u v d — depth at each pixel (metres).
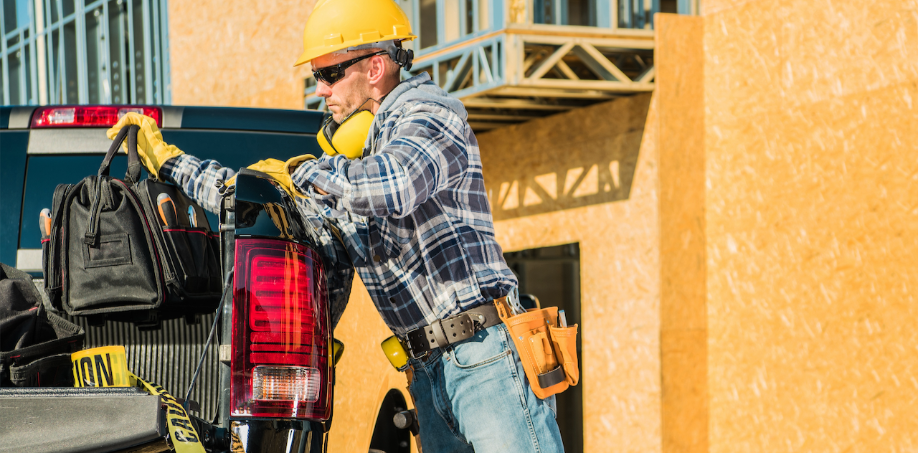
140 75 17.08
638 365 9.84
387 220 2.98
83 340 2.93
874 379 8.05
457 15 10.88
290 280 2.58
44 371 2.72
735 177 9.43
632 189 9.96
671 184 9.62
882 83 8.02
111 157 3.13
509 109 11.06
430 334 3.00
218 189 3.10
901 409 7.82
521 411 2.97
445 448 3.27
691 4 9.96
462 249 2.99
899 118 7.88
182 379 3.41
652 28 9.98
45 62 18.12
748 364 9.27
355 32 3.13
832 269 8.45
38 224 3.92
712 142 9.69
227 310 2.58
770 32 9.04
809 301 8.66
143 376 3.40
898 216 7.88
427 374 3.11
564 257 11.91
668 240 9.59
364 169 2.63
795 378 8.80
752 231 9.25
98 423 2.20
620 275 10.13
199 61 16.05
